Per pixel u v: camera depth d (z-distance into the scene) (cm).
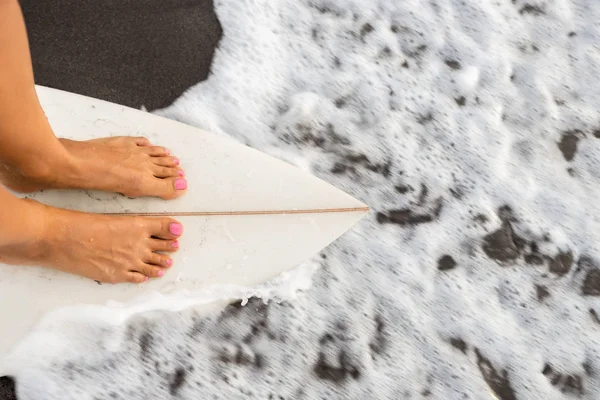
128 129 150
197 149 150
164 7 155
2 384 143
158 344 146
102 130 150
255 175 150
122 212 147
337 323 148
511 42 160
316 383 146
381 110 156
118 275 144
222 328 147
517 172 155
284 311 148
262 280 147
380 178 153
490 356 149
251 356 146
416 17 160
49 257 140
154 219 145
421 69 158
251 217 148
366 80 157
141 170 145
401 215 152
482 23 160
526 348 149
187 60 155
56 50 152
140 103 152
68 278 145
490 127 156
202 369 145
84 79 152
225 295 147
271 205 149
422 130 156
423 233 152
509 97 158
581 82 160
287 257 148
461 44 159
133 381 144
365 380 147
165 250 146
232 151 150
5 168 138
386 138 155
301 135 154
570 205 154
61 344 144
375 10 160
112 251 142
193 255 147
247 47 156
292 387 146
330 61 157
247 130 153
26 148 133
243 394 145
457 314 150
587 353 150
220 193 149
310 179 150
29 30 152
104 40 153
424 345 148
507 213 154
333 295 149
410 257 151
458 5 161
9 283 144
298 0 159
